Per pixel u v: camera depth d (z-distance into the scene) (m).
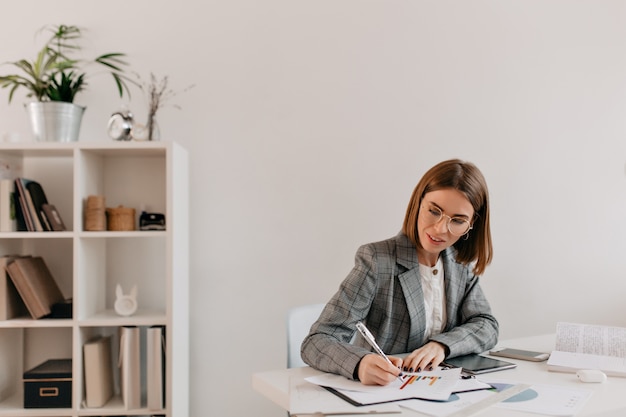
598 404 1.29
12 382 2.39
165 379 2.29
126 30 2.56
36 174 2.50
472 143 2.86
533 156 2.93
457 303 1.86
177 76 2.60
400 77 2.78
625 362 1.62
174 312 2.27
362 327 1.46
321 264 2.70
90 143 2.21
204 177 2.61
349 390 1.34
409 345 1.74
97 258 2.42
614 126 3.03
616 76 3.03
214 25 2.63
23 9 2.52
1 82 2.42
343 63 2.73
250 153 2.65
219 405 2.62
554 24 2.96
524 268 2.93
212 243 2.62
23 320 2.21
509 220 2.90
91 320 2.21
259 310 2.65
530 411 1.22
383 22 2.77
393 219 2.77
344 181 2.72
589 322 3.01
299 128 2.69
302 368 1.58
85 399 2.26
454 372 1.49
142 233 2.23
